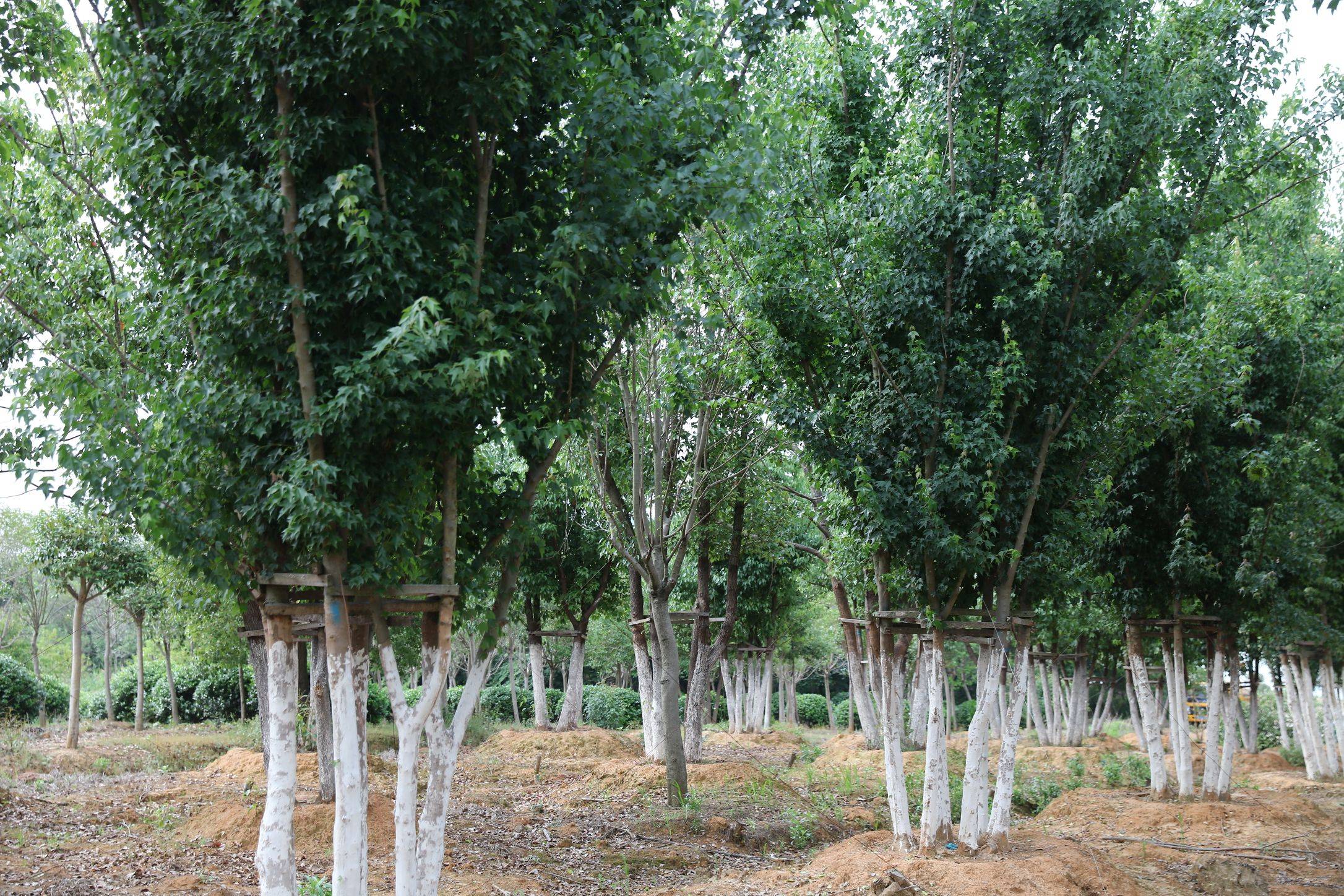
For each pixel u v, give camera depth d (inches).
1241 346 600.4
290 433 250.2
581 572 963.3
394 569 252.5
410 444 253.8
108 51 253.1
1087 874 370.6
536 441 264.1
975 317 422.3
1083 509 452.4
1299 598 704.4
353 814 247.4
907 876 357.7
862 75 464.8
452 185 260.2
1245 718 1159.0
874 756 773.3
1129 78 413.4
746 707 1250.0
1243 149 460.8
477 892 348.2
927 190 402.0
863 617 752.3
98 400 248.2
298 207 243.6
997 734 1235.2
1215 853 467.5
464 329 243.3
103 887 335.9
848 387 438.0
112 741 806.5
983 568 401.7
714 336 533.6
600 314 291.9
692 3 313.9
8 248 335.0
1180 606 619.5
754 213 291.9
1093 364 426.3
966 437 389.7
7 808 461.4
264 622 260.4
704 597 777.6
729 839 496.1
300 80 232.8
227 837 425.4
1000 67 435.8
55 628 1488.7
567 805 580.4
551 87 264.4
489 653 287.6
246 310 238.5
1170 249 415.8
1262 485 580.4
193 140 263.3
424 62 238.4
